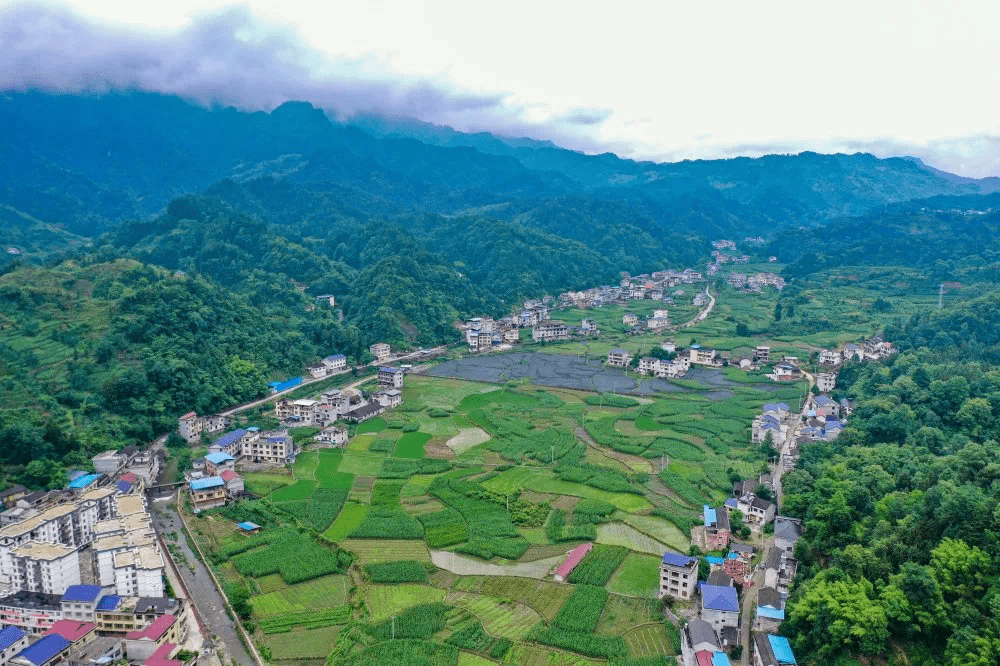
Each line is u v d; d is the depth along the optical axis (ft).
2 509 597.93
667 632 457.68
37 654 416.26
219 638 457.27
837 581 457.27
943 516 464.65
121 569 483.10
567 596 501.97
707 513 608.60
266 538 585.63
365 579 526.16
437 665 426.10
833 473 617.62
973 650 378.12
